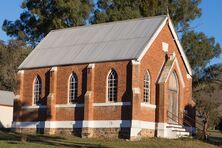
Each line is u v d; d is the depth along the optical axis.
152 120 49.00
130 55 47.91
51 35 60.69
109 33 54.16
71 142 42.66
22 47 88.56
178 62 53.97
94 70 50.16
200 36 78.38
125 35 52.09
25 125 55.19
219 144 47.47
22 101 56.19
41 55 57.09
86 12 77.19
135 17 72.88
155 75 50.09
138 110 46.56
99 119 48.88
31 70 55.94
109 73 49.16
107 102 48.62
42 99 54.34
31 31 84.62
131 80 47.19
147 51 49.00
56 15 78.19
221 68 78.44
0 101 79.31
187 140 46.56
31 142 40.34
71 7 75.44
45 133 52.56
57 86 53.19
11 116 80.56
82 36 56.66
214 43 78.88
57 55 55.22
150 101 49.09
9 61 90.50
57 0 76.38
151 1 76.06
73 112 51.22
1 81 91.75
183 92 53.78
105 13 74.81
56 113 52.72
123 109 47.34
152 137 47.69
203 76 78.88
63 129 51.62
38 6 81.44
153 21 52.19
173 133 49.09
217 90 86.81
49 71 54.09
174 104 52.38
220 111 88.56
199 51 76.94
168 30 52.72
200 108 80.81
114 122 47.72
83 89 50.88
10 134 49.00
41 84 54.81
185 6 78.31
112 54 49.66
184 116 53.72
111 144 42.19
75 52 53.81
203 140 48.69
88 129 48.97
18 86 56.62
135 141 44.78
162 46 51.50
